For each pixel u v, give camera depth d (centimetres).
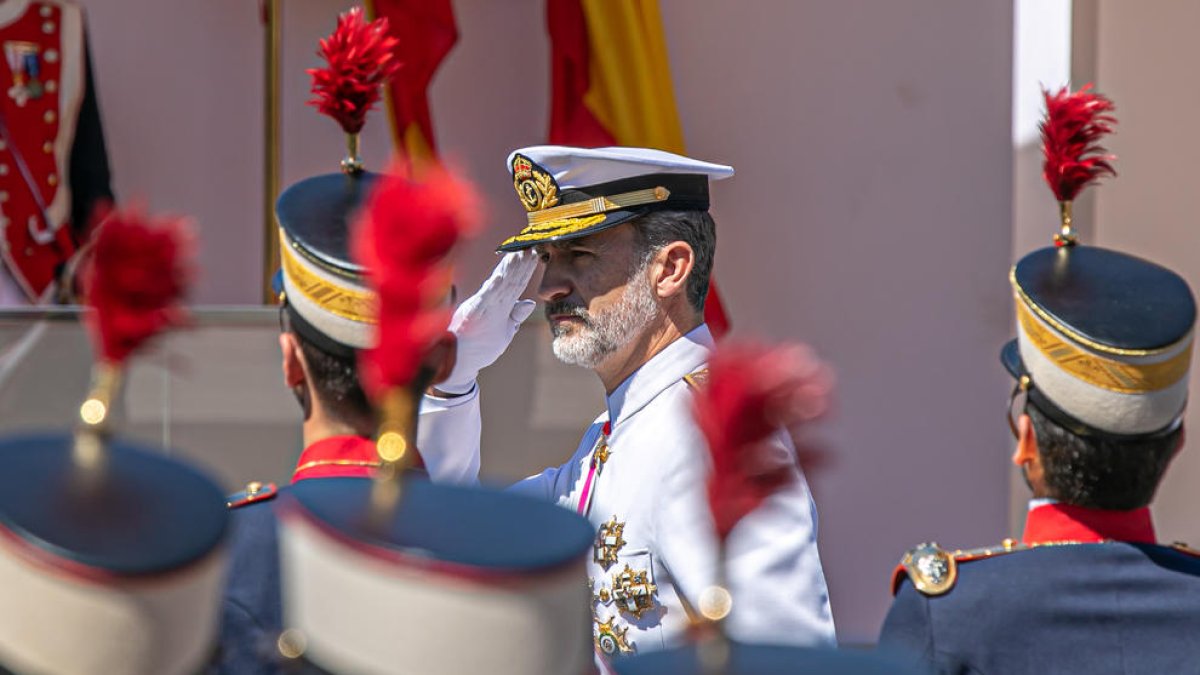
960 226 1861
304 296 689
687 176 1014
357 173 775
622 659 492
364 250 470
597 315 1000
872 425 1842
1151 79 1709
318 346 686
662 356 994
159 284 470
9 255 1572
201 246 1744
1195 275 1717
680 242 1002
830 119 1838
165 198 1736
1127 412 819
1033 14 1797
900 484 1847
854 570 1833
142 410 1191
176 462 515
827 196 1838
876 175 1845
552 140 1622
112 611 459
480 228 480
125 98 1727
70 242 1600
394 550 471
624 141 1586
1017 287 866
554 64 1627
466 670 468
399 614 470
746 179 1823
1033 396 848
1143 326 829
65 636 461
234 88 1753
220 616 631
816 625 862
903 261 1852
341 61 779
